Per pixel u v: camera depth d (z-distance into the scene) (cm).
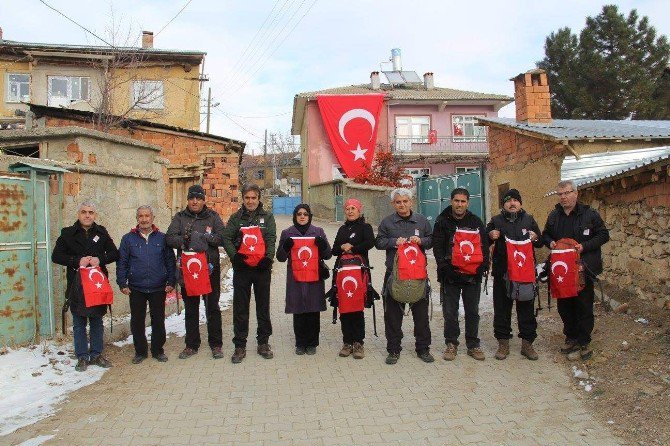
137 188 877
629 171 644
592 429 413
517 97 1298
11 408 464
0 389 500
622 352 541
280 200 4419
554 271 561
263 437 412
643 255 670
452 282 593
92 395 498
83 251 573
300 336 630
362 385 522
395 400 482
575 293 547
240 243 605
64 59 2102
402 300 571
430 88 3331
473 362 582
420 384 521
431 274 1146
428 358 588
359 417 447
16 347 598
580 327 559
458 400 478
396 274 576
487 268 591
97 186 757
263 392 508
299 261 611
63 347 625
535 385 508
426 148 3034
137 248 602
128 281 602
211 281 618
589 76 3203
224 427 430
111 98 1900
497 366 566
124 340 693
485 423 430
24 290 611
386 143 3047
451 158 2973
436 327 743
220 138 1559
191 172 1558
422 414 450
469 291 596
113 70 1992
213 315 621
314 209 3020
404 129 3089
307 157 3156
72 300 567
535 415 442
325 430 424
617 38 3256
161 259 611
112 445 398
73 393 504
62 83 2122
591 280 558
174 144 1554
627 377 489
